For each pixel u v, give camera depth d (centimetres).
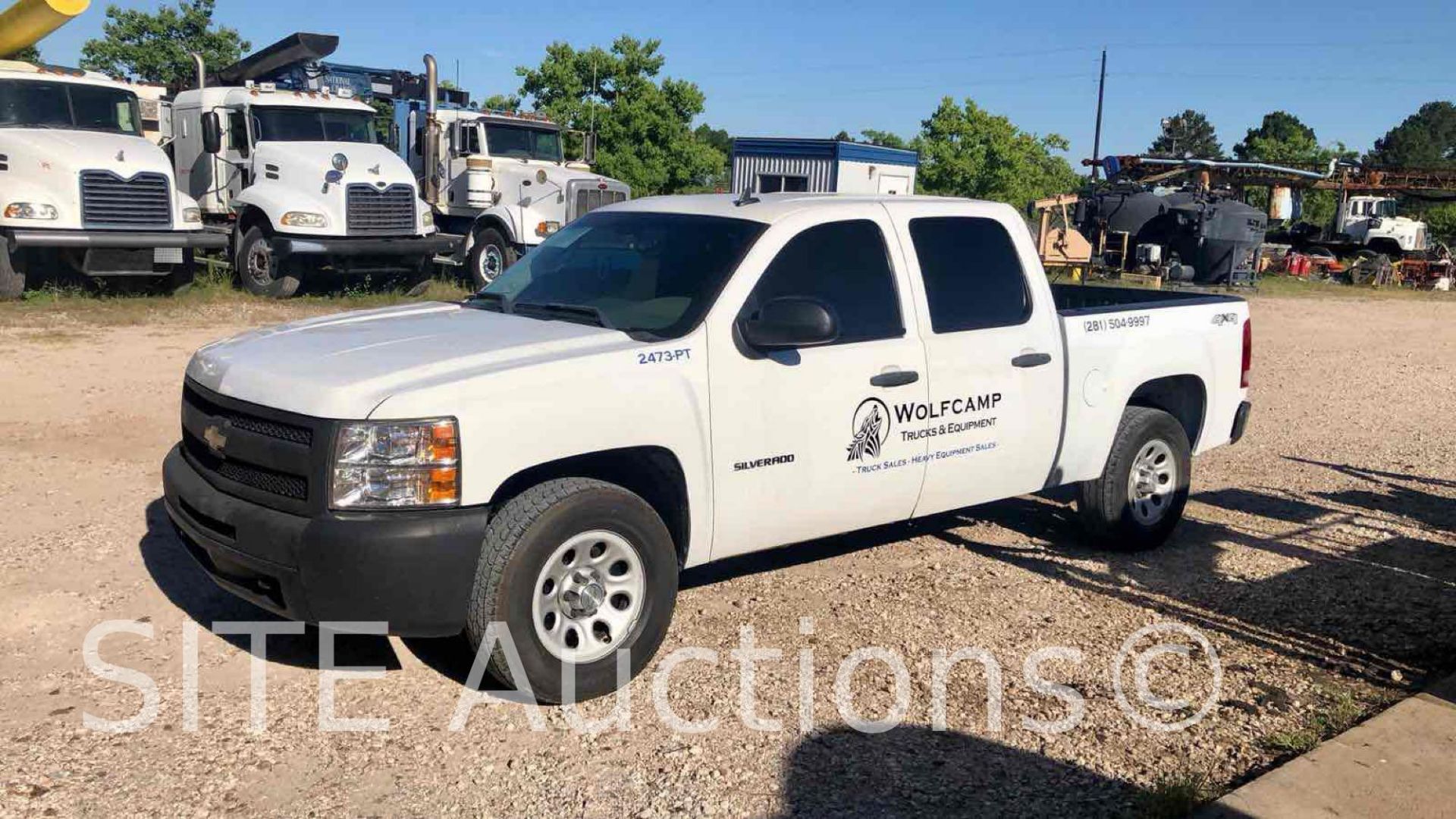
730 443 479
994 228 588
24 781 369
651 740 417
